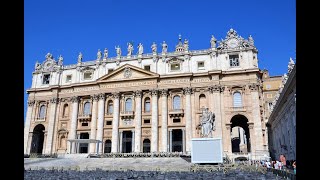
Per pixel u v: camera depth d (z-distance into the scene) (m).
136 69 69.88
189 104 65.69
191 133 63.81
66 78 78.19
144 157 54.06
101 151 68.31
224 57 67.12
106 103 72.00
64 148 72.50
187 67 68.38
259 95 63.62
